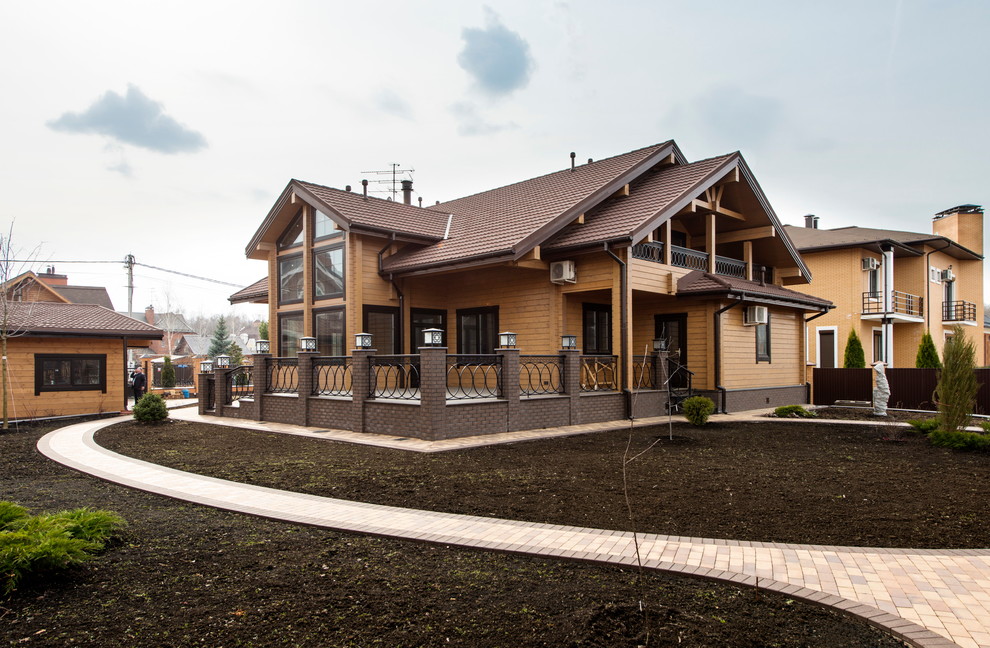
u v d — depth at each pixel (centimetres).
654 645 289
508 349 1060
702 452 871
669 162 1546
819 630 310
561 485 651
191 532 489
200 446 973
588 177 1507
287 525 513
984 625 313
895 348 2681
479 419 1011
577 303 1380
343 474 722
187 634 303
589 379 1281
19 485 696
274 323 1603
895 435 1057
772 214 1557
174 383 2667
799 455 848
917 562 407
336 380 1296
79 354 1558
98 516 436
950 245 2600
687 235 1622
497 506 567
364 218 1369
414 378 1402
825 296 2458
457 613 326
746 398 1505
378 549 444
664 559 411
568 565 408
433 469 744
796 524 505
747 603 343
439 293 1519
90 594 356
